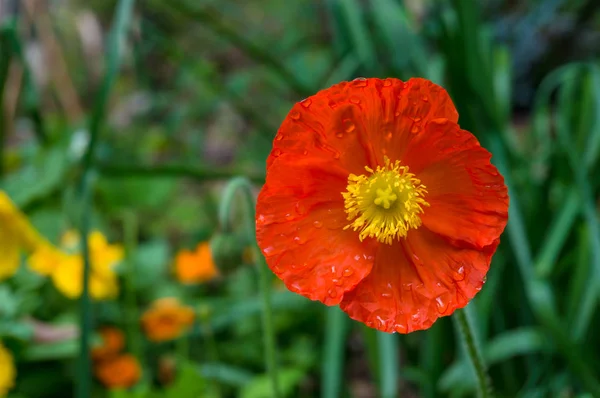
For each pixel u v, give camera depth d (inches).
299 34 52.3
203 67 35.5
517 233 22.4
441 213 15.5
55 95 38.6
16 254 22.7
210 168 23.4
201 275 27.0
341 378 22.5
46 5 36.3
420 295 15.6
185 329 25.2
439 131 15.2
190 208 36.9
